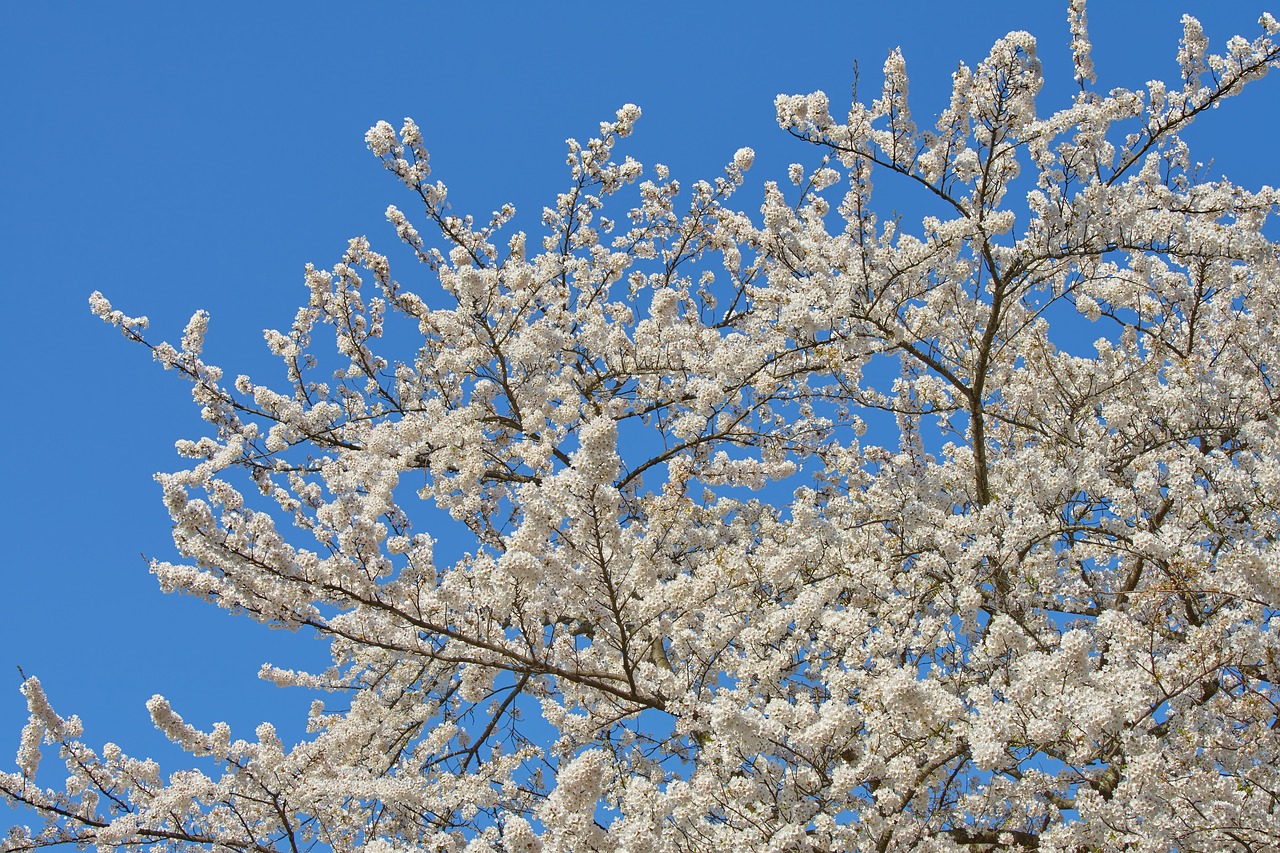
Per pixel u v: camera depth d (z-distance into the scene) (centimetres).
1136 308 873
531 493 615
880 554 777
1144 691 523
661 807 529
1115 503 687
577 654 714
